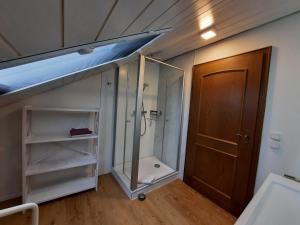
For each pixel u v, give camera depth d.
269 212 0.78
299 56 1.36
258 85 1.58
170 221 1.66
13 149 1.81
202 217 1.74
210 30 1.59
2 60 0.53
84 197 1.97
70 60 1.19
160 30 1.09
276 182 1.04
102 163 2.55
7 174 1.80
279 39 1.46
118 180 2.34
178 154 2.56
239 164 1.74
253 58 1.61
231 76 1.82
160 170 2.62
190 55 2.36
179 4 0.90
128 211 1.77
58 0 0.31
